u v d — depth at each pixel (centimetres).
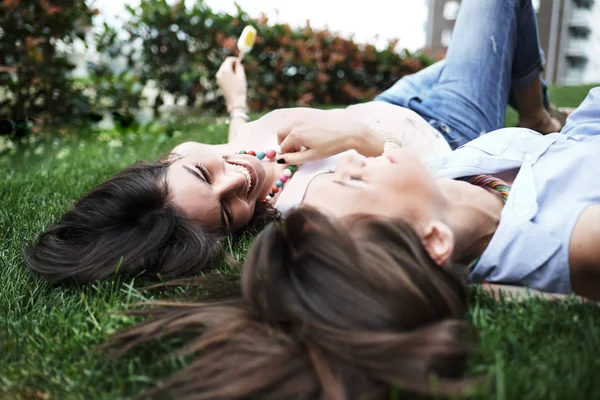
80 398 89
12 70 328
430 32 1573
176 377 86
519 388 81
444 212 112
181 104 479
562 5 1296
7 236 163
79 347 103
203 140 310
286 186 161
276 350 86
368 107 190
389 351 82
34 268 134
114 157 283
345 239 95
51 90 348
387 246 96
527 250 112
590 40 1311
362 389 82
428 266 98
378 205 106
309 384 82
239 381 82
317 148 156
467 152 137
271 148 168
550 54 1328
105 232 137
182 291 122
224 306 103
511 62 207
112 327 108
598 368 83
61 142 331
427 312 92
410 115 188
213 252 137
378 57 499
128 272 131
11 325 111
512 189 120
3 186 214
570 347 90
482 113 197
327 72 488
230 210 149
